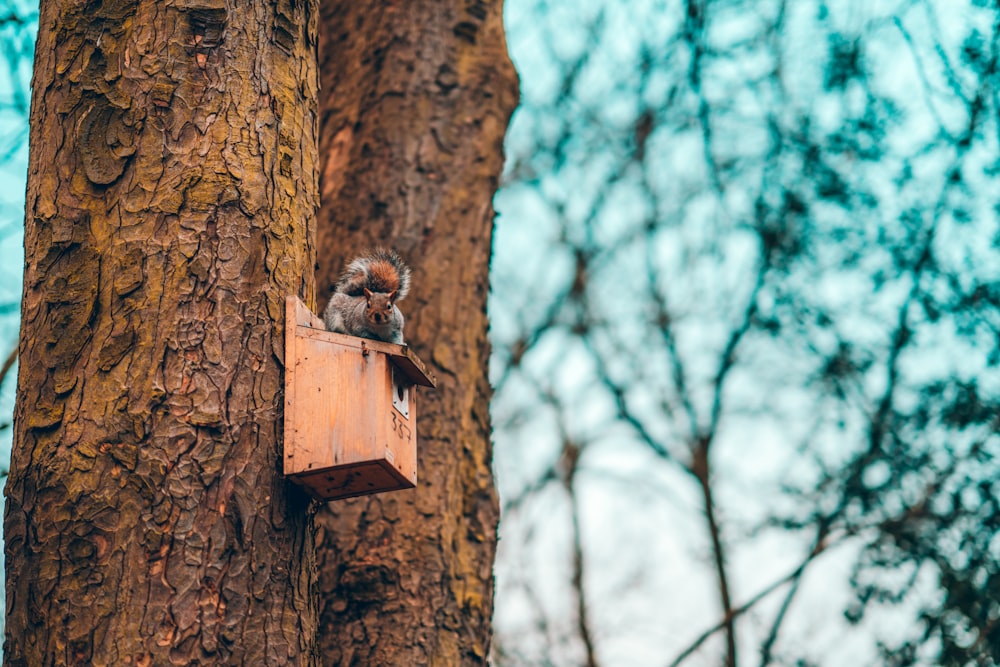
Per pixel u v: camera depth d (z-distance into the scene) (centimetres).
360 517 846
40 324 577
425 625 820
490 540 895
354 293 844
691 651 1252
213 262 586
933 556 1074
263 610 541
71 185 595
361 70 1026
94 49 616
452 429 898
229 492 551
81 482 539
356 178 977
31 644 522
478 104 1020
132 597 521
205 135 609
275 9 657
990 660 1016
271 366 587
